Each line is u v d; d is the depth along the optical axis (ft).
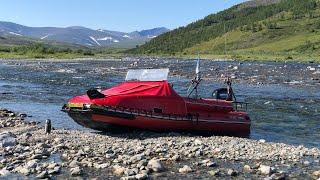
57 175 51.29
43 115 102.99
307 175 54.70
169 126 82.74
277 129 94.63
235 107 98.27
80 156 60.44
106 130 81.46
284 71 282.56
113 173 52.60
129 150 65.36
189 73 257.96
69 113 79.66
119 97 80.07
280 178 52.19
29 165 53.93
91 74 247.50
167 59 529.04
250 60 503.20
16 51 579.89
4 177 49.67
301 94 160.66
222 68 307.58
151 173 53.67
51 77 221.05
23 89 161.07
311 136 87.56
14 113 100.68
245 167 57.21
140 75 85.97
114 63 386.73
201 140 76.13
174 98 83.66
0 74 237.25
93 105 77.77
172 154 63.77
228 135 87.71
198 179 51.65
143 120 80.53
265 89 177.17
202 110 85.97
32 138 71.31
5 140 66.08
